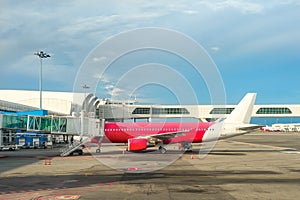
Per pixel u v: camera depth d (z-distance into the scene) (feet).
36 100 297.53
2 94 323.16
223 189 54.29
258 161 101.14
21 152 142.82
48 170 79.56
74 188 55.52
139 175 70.64
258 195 49.49
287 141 249.55
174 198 47.39
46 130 129.80
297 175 70.79
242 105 149.28
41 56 205.46
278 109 481.87
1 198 47.88
